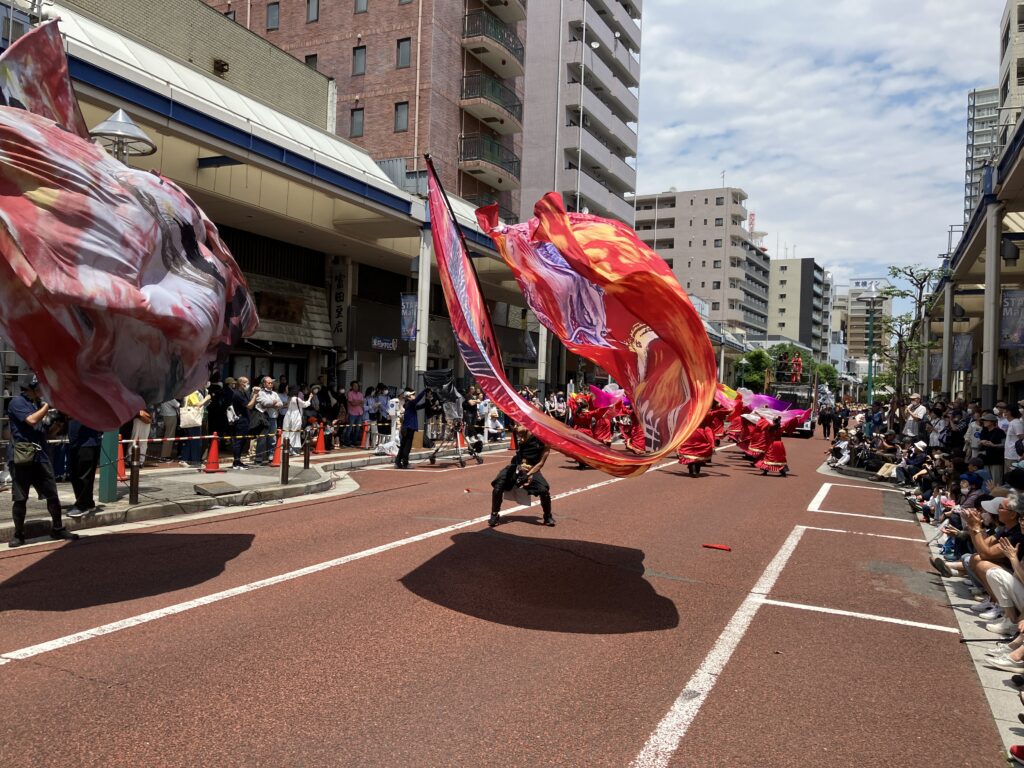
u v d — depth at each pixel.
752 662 5.45
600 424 20.47
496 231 9.09
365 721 4.17
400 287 31.19
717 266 99.56
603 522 10.82
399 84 33.47
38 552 7.68
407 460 17.22
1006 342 17.98
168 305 6.71
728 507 12.83
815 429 47.22
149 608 5.98
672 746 4.06
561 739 4.08
